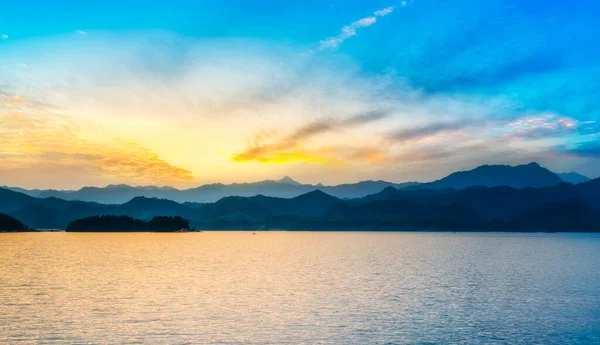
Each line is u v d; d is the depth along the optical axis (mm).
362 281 68000
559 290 60219
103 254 128750
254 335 37094
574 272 83438
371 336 37094
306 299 52125
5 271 81062
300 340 35906
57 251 142375
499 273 80875
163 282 66125
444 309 47094
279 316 43375
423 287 62031
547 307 48562
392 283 65875
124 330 38344
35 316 43125
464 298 53469
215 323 40719
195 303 49531
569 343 35844
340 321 41688
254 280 68812
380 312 45375
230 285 63188
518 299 53156
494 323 41438
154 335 36969
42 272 79500
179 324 40281
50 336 36656
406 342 35719
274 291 57781
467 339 36594
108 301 50625
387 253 141375
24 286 61906
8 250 147000
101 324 40281
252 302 50156
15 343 34906
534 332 38625
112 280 68438
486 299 52906
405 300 51844
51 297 53125
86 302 50031
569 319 43094
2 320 41562
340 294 55719
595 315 44719
